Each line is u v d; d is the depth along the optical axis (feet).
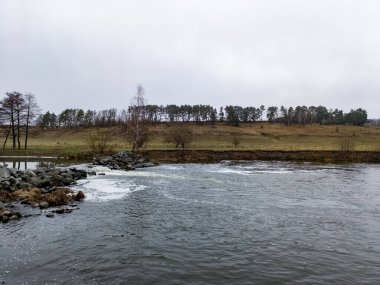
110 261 51.37
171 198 96.53
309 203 93.61
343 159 255.70
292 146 354.54
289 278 46.78
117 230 66.03
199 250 56.54
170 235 63.82
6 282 44.24
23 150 262.06
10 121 278.67
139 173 154.10
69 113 634.84
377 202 96.17
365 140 489.67
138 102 269.23
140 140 258.57
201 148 296.30
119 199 93.56
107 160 185.57
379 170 184.75
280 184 127.13
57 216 74.38
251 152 263.90
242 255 54.70
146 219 74.02
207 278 46.26
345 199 100.01
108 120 629.92
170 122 650.02
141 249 56.44
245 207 87.25
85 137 458.50
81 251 55.06
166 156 244.42
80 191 95.04
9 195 87.04
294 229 68.90
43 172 120.88
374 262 52.90
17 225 67.31
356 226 71.82
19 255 53.06
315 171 177.27
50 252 54.39
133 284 44.16
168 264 50.67
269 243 60.49
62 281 44.73
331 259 53.72
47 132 529.86
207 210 83.25
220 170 174.29
